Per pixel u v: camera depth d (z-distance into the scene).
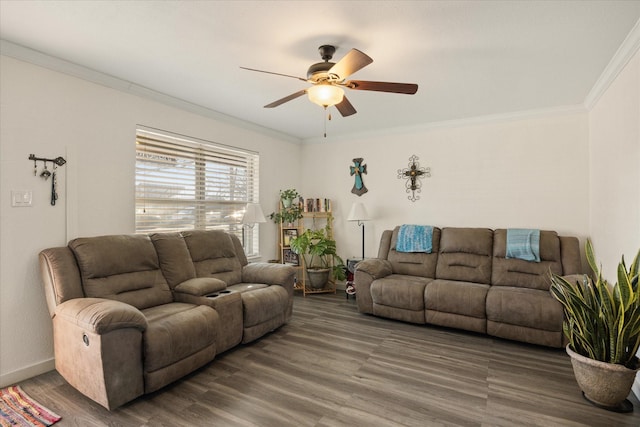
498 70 2.78
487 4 1.89
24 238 2.41
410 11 1.95
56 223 2.59
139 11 1.96
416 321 3.49
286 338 3.17
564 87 3.15
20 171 2.40
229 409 2.02
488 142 4.13
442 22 2.07
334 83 2.26
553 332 2.84
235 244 3.81
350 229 5.15
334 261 5.25
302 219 5.30
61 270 2.31
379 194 4.89
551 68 2.74
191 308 2.62
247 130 4.51
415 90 2.30
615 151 2.73
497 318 3.06
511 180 4.00
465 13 1.97
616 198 2.71
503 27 2.13
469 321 3.22
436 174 4.46
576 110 3.64
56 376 2.43
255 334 3.03
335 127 4.71
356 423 1.88
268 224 4.92
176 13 1.98
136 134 3.20
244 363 2.64
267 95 3.41
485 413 1.97
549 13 1.97
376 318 3.78
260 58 2.59
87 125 2.80
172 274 2.96
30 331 2.43
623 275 1.92
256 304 3.02
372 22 2.07
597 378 1.99
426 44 2.35
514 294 3.05
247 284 3.48
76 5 1.89
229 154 4.30
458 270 3.82
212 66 2.73
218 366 2.59
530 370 2.52
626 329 1.91
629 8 1.92
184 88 3.21
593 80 2.98
